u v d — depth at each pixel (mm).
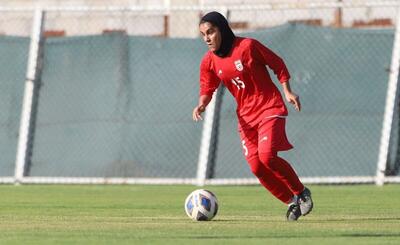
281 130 31672
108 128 53844
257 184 52312
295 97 31531
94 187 52906
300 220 32844
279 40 52500
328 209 38000
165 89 53438
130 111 53781
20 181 54500
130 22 63875
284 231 28484
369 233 27766
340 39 52000
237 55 31672
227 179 52219
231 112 52406
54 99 54688
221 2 69188
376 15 60312
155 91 53562
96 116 54125
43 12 55219
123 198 44969
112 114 53938
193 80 53219
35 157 54688
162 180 52875
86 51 54531
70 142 54344
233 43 31797
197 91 53094
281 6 53344
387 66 51500
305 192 32312
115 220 33094
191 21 65438
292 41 52344
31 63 54562
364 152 51344
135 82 53844
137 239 26484
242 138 32688
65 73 54656
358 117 51500
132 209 38656
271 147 31391
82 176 53906
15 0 79312
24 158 54562
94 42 54469
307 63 52125
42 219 33656
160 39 53844
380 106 51406
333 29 52094
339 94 51719
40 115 54812
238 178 52125
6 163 54938
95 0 77875
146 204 41312
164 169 53094
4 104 55125
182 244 25250
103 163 53781
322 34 52156
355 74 51781
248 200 43281
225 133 52469
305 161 51594
